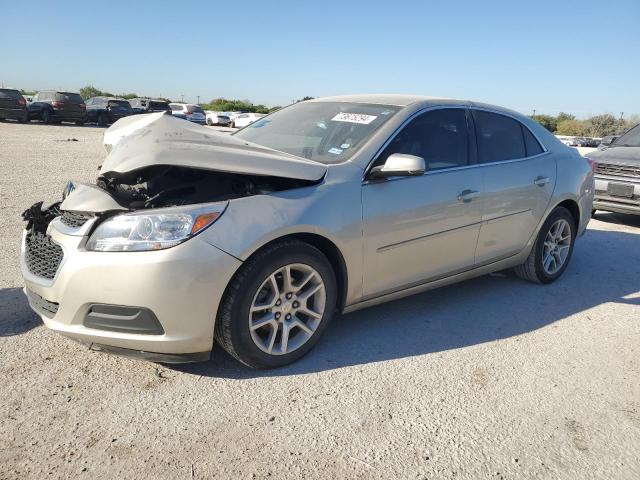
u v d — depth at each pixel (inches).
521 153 181.9
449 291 185.8
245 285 114.1
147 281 106.0
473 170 160.2
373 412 110.7
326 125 155.6
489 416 111.7
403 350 138.9
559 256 198.8
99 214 113.2
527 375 129.6
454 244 155.5
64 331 113.3
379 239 135.2
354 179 132.0
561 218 193.6
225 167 116.3
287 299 123.8
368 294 138.9
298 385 119.3
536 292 189.0
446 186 150.3
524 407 115.6
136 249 107.2
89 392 112.5
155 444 97.3
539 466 97.0
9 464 90.1
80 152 591.2
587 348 146.2
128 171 115.4
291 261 120.2
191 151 118.1
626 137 351.3
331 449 98.5
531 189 177.2
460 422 109.0
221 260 110.1
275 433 102.2
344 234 127.5
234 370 124.1
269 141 157.6
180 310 108.4
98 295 108.3
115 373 120.3
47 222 132.9
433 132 154.6
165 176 132.3
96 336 110.7
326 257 130.3
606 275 212.8
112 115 1283.2
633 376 131.8
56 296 112.3
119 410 106.7
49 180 373.7
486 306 173.2
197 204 114.2
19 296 159.5
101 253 108.4
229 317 114.3
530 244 184.7
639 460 100.2
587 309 175.2
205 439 99.3
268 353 122.1
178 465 92.2
